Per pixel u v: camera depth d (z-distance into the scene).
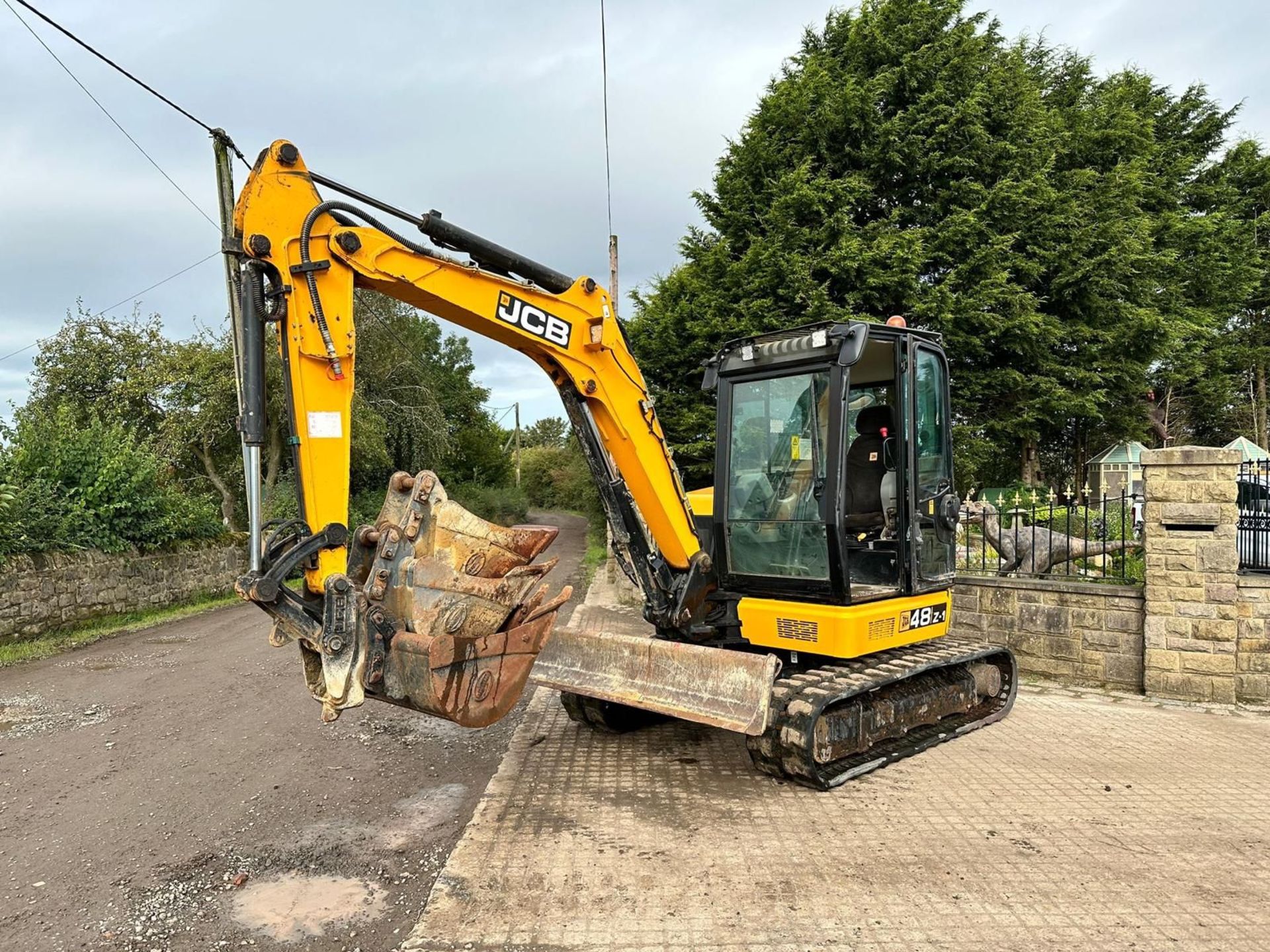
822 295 13.47
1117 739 5.92
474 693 3.87
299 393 3.87
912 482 5.61
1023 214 14.76
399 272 4.25
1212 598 6.80
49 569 11.15
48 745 6.14
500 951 3.25
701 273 15.62
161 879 3.94
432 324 41.97
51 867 4.09
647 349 15.77
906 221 14.98
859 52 15.45
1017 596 7.84
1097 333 15.49
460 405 42.47
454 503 4.12
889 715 5.44
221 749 6.01
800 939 3.31
